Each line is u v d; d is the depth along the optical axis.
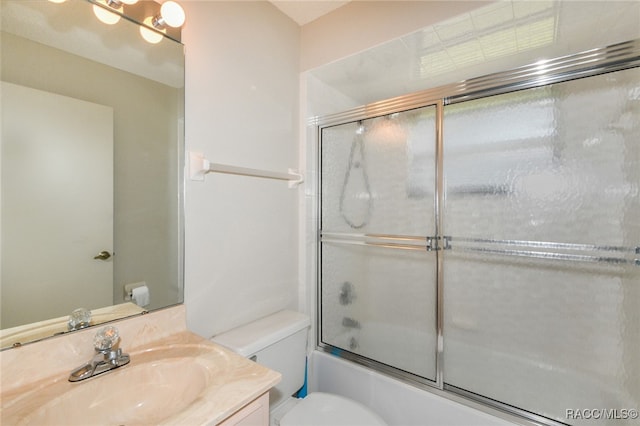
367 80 1.88
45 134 0.87
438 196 1.53
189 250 1.19
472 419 1.33
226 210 1.33
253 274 1.46
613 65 1.15
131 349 0.98
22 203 0.83
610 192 1.25
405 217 1.63
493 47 1.51
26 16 0.83
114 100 1.00
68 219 0.91
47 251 0.87
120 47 1.01
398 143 1.64
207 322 1.25
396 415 1.51
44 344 0.82
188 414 0.67
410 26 1.37
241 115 1.40
